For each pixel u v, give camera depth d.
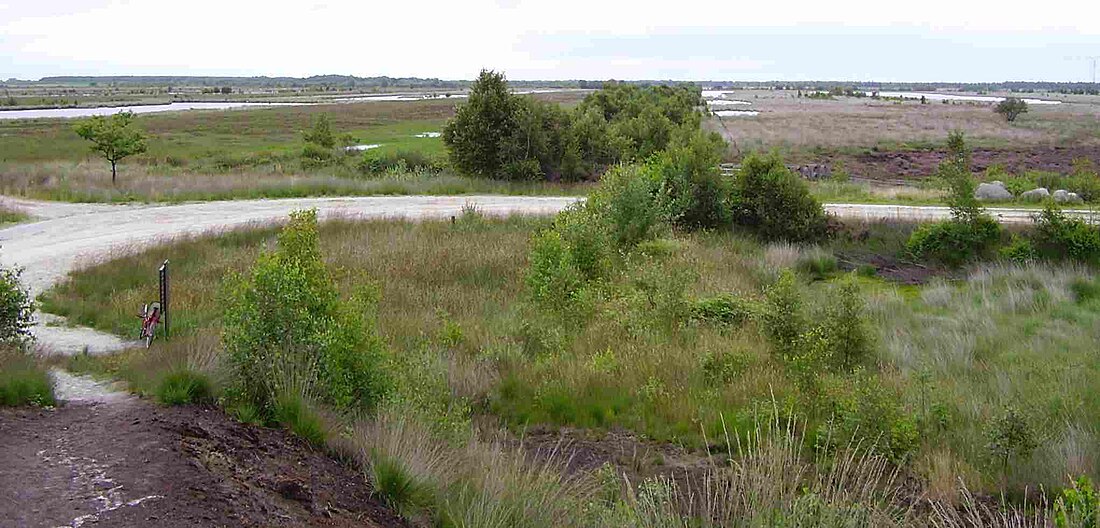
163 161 43.53
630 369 12.01
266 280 8.84
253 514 5.78
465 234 21.94
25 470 6.12
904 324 15.65
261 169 38.16
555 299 14.62
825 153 49.41
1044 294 17.95
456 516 6.74
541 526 6.77
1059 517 6.11
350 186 30.80
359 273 16.56
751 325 14.52
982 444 9.52
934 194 30.31
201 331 11.69
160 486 5.90
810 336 12.22
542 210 26.25
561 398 11.06
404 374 9.94
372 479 7.07
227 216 24.80
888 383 11.28
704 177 25.03
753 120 71.94
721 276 18.77
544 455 9.58
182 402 8.19
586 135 35.88
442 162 37.72
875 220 24.22
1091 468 8.91
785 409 10.39
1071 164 45.97
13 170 32.66
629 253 19.19
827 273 21.48
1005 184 32.00
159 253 18.56
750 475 7.32
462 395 11.00
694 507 7.93
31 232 21.69
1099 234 21.36
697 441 10.07
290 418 8.07
